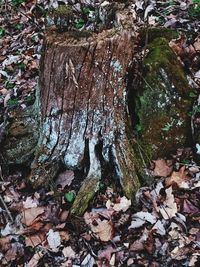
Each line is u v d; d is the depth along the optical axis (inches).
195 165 41.9
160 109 42.4
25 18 69.2
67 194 39.7
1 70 59.5
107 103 37.2
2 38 67.5
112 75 35.9
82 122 38.0
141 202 39.3
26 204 39.7
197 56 47.8
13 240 37.9
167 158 42.8
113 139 38.8
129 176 39.6
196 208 39.0
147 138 42.1
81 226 37.7
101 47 34.2
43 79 36.8
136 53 43.8
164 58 43.2
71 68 34.8
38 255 36.6
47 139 39.5
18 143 42.1
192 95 43.5
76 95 36.4
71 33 35.8
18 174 42.2
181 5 58.4
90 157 39.2
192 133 42.8
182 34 49.0
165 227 37.8
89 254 36.2
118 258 36.1
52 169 40.3
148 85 42.0
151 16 57.3
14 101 51.3
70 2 67.3
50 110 37.9
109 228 37.5
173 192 40.2
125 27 35.4
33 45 63.2
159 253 36.2
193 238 37.0
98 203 39.2
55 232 37.5
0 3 73.0
